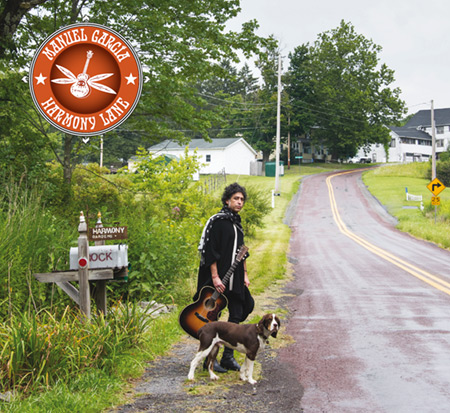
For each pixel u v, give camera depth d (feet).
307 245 80.74
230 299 18.74
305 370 19.53
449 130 390.83
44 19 45.96
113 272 21.66
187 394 16.38
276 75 289.53
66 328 18.58
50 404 14.40
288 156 284.82
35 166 40.29
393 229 107.45
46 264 24.70
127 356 18.84
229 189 18.76
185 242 34.24
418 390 17.16
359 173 249.55
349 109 295.89
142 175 55.98
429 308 32.30
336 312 31.45
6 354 16.53
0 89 40.81
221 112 49.80
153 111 46.60
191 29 45.70
